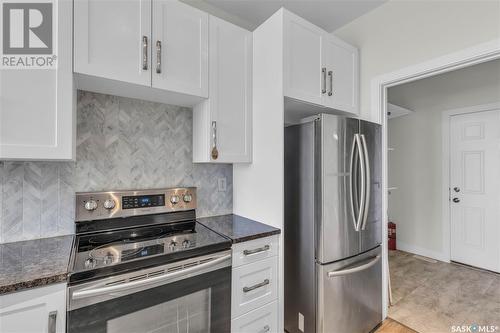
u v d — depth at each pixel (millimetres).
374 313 1869
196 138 1719
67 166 1400
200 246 1227
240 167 1937
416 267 3053
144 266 1061
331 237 1589
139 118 1637
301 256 1697
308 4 1985
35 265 983
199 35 1524
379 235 1929
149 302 1069
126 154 1590
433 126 3352
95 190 1481
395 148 3740
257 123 1739
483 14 1460
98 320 958
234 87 1683
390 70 1913
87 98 1457
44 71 1070
